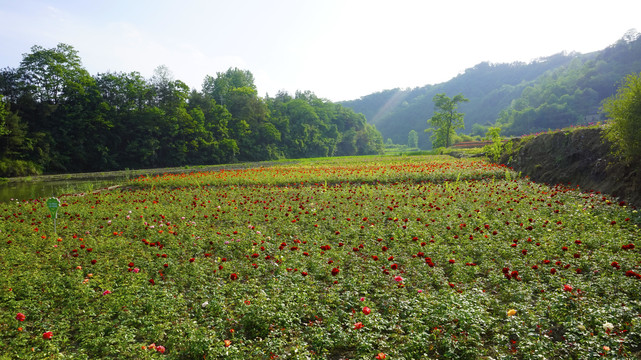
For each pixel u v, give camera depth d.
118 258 8.01
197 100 67.81
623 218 8.65
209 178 22.45
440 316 4.83
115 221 11.44
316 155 103.44
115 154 51.62
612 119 11.36
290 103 103.88
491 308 5.19
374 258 6.64
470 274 6.53
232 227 10.66
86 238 9.62
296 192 16.38
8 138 38.28
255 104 82.12
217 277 6.87
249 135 78.88
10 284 6.40
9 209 14.09
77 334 5.16
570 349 4.17
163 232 9.89
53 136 45.69
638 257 6.30
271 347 4.32
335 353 4.59
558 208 9.92
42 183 29.83
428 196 13.55
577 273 6.14
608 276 5.86
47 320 5.41
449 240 8.43
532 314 4.71
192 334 4.60
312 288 6.05
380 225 10.05
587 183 12.90
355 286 6.10
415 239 7.75
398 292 5.82
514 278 5.87
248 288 6.22
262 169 28.50
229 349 4.29
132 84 56.25
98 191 19.50
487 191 13.79
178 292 6.40
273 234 9.73
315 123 107.56
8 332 4.94
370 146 131.00
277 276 6.61
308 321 5.30
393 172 21.41
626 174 10.85
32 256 8.09
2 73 45.59
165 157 57.84
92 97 50.44
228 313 5.37
